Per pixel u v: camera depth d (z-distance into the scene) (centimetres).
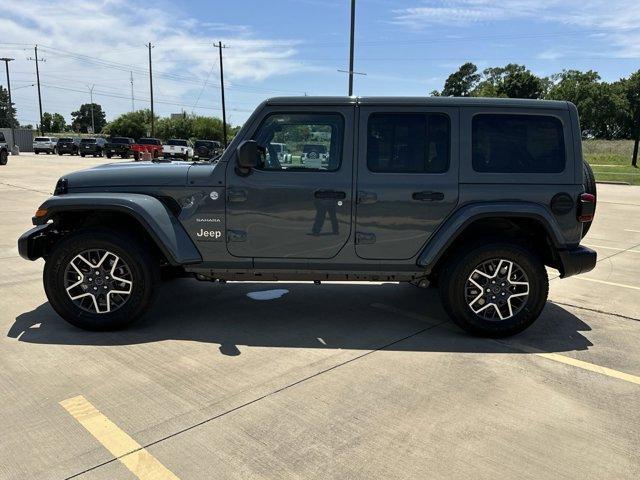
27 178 2002
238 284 625
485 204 439
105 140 4725
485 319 450
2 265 679
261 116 440
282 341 441
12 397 332
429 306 550
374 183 439
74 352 405
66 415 312
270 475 261
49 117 12838
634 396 350
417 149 443
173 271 514
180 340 437
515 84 6950
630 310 543
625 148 5719
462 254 445
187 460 272
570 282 660
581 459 278
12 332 445
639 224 1184
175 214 446
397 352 421
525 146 445
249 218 442
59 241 438
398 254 448
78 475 258
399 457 277
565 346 440
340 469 266
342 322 494
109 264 445
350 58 2280
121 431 297
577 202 445
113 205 428
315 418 314
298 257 449
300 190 438
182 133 8069
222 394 342
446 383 365
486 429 306
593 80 9094
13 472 259
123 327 455
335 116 441
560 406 335
